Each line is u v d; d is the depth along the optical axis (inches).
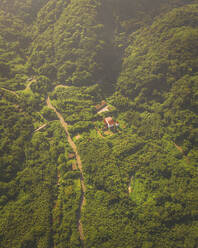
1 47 6353.3
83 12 6520.7
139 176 4446.4
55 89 6166.3
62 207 3966.5
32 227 3558.1
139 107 5703.7
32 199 3907.5
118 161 4576.8
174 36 5659.5
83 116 5506.9
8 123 4768.7
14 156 4325.8
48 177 4286.4
